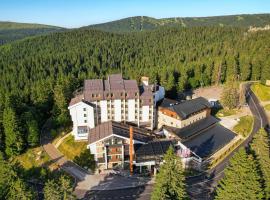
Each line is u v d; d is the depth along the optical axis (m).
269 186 61.41
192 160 93.00
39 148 106.00
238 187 58.34
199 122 110.38
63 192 57.03
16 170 61.81
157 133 107.19
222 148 99.69
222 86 173.38
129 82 114.69
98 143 91.56
